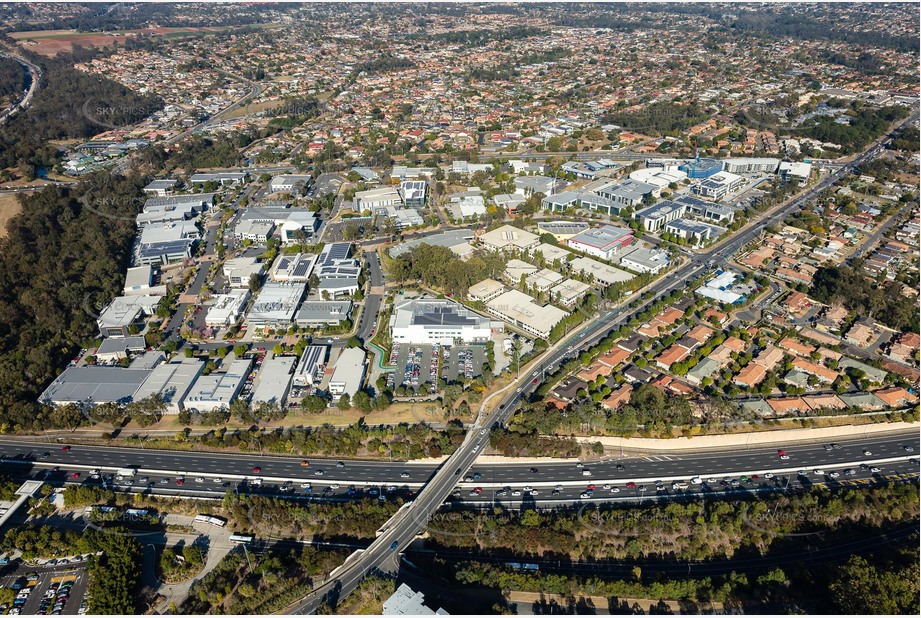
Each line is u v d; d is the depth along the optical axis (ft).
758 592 588.50
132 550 616.80
